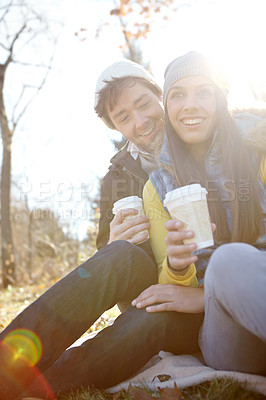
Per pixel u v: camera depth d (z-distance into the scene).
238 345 1.83
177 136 2.36
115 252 2.13
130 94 3.17
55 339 1.94
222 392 1.80
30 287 12.30
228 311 1.69
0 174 16.70
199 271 2.30
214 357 2.00
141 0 9.96
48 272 13.20
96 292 2.03
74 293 1.99
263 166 2.17
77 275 2.04
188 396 1.89
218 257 1.67
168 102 2.29
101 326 3.53
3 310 7.70
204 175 2.30
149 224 2.44
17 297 10.28
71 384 2.03
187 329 2.14
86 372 2.04
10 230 16.05
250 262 1.61
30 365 1.90
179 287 2.14
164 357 2.22
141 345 2.06
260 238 2.15
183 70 2.23
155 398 1.87
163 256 2.38
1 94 16.78
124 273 2.12
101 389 2.08
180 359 2.17
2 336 1.94
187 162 2.34
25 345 1.91
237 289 1.59
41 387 2.01
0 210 16.17
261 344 1.80
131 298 2.23
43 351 1.92
